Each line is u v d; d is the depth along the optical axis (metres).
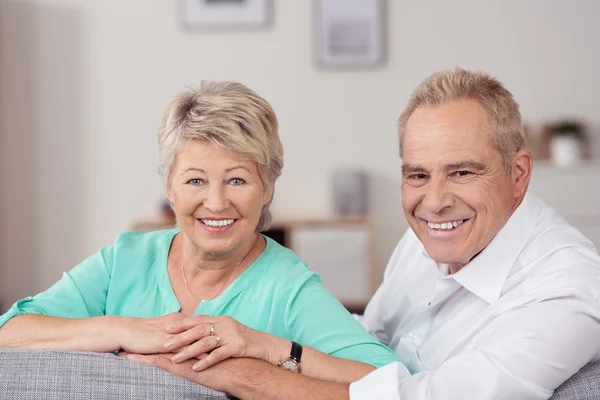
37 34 5.38
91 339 1.42
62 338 1.44
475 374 1.29
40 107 5.40
